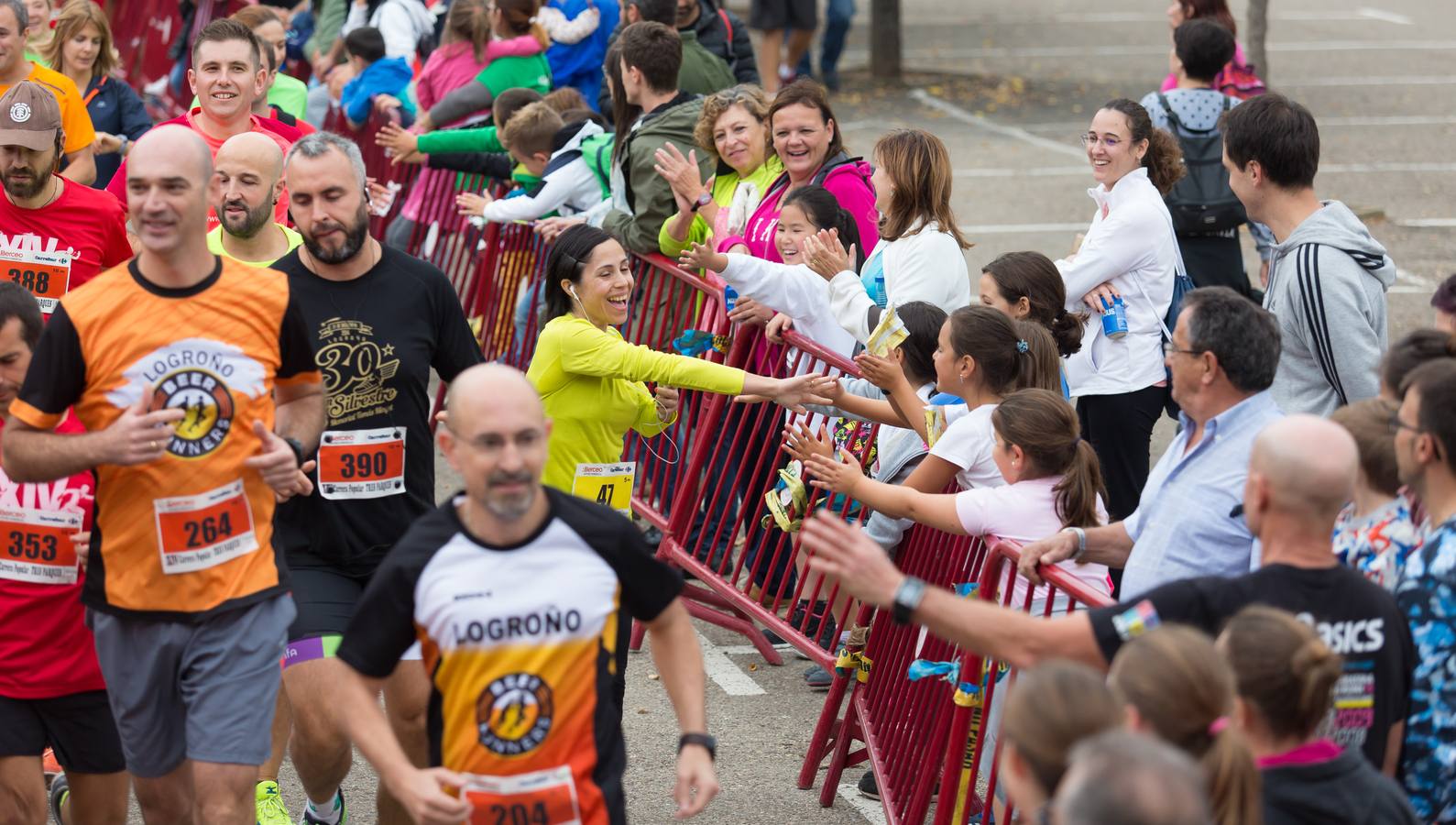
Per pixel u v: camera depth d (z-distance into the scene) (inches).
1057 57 1167.0
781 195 367.9
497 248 479.2
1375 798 153.3
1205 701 140.8
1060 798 114.7
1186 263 413.4
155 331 207.0
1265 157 282.5
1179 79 423.8
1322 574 169.6
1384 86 1049.5
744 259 318.3
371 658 178.1
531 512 177.2
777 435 334.6
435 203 530.9
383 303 248.4
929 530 270.8
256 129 368.2
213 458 209.3
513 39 557.3
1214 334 211.2
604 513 181.5
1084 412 347.3
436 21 676.1
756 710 326.6
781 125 357.7
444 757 179.8
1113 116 343.3
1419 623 174.9
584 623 177.6
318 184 239.0
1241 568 212.7
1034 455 240.5
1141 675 142.9
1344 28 1302.9
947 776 236.2
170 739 218.4
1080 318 312.8
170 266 207.8
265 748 216.1
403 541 178.7
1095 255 337.1
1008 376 264.5
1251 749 144.3
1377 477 195.8
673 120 394.6
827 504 304.5
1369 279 274.8
